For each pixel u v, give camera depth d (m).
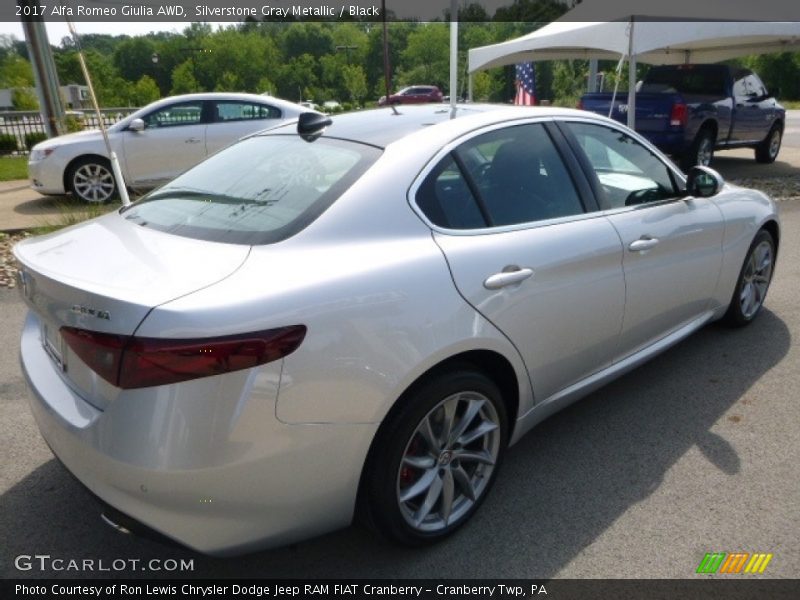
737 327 4.45
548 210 2.81
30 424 3.36
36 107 42.41
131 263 2.09
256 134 3.14
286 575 2.35
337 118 3.02
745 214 3.99
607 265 2.92
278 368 1.88
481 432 2.52
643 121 10.55
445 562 2.39
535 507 2.69
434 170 2.49
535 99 12.66
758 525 2.56
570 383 2.97
